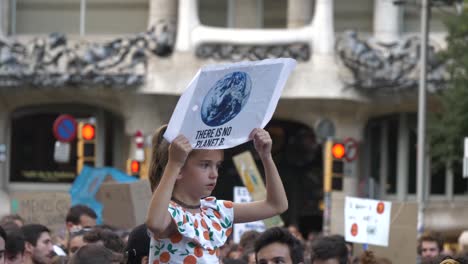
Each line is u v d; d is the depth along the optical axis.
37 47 54.38
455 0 47.91
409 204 21.11
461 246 24.06
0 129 57.59
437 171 53.38
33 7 57.47
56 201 24.33
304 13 55.84
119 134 59.41
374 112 56.56
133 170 47.53
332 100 54.72
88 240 16.34
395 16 55.19
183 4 54.72
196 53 54.69
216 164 10.42
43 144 59.22
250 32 54.53
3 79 54.41
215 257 10.45
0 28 56.06
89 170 28.55
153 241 10.34
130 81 54.44
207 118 10.14
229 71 10.09
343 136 55.69
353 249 23.08
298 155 61.00
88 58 54.44
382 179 59.06
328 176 42.84
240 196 27.80
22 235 14.60
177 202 10.39
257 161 56.00
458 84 48.16
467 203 58.97
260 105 10.19
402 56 53.72
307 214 61.34
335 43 54.44
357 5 56.75
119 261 11.70
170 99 55.56
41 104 58.47
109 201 23.16
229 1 57.69
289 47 54.69
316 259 14.52
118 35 56.03
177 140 10.03
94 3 57.22
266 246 12.45
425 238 24.53
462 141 48.34
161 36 54.69
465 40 48.25
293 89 54.69
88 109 58.81
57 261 16.22
